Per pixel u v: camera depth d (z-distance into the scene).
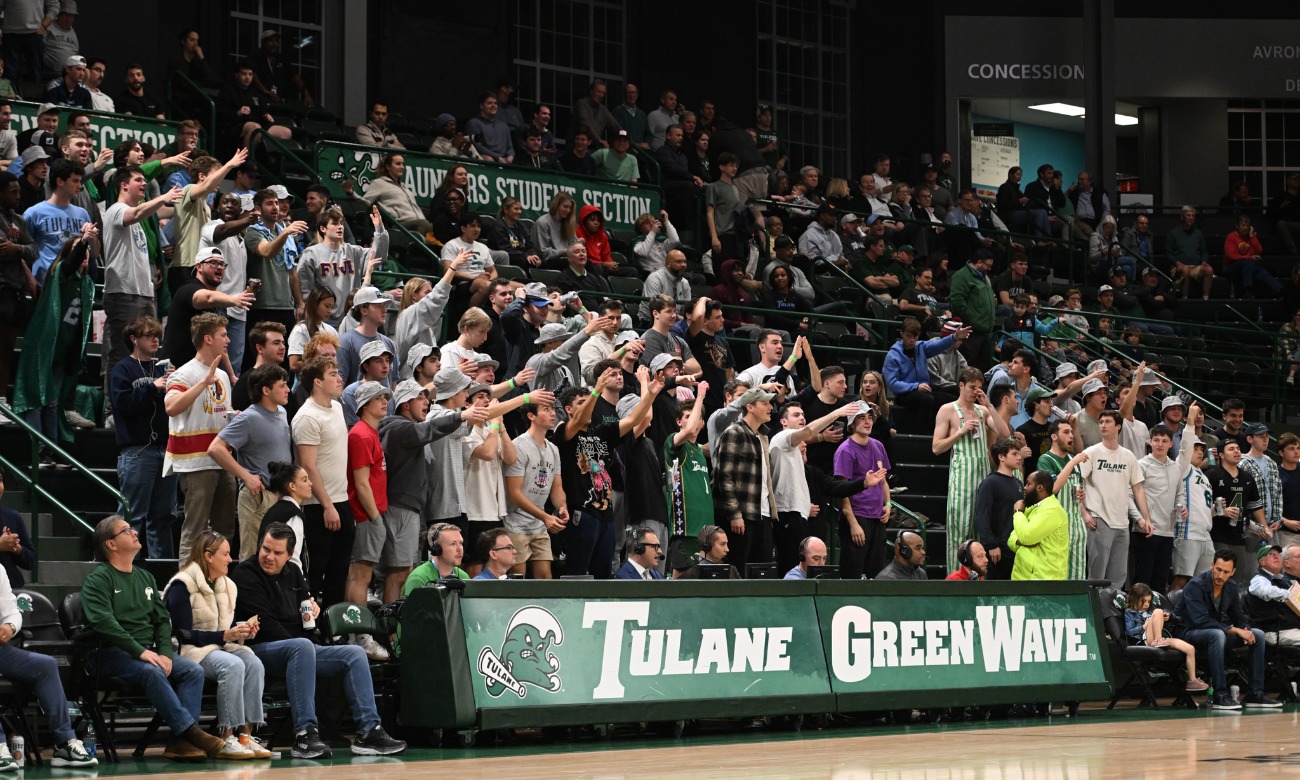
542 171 38.78
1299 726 21.94
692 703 19.56
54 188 25.73
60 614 17.83
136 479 20.94
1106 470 28.44
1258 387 44.91
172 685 17.64
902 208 46.00
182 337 22.33
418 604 18.45
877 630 21.52
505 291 26.48
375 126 39.84
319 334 20.97
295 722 17.59
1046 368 36.72
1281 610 28.20
